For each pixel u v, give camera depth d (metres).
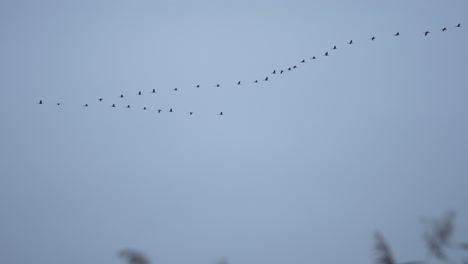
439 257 8.30
